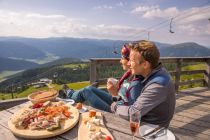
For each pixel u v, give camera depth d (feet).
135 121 4.88
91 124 5.40
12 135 5.13
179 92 20.38
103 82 15.83
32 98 7.32
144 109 5.88
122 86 7.80
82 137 4.87
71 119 5.73
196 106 16.01
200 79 22.63
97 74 15.42
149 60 6.15
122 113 6.19
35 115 5.80
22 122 5.36
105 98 9.58
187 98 18.26
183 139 4.82
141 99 5.98
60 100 7.66
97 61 15.15
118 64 16.42
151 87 5.95
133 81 7.09
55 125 5.17
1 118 6.20
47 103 6.75
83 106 7.25
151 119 6.11
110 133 5.08
